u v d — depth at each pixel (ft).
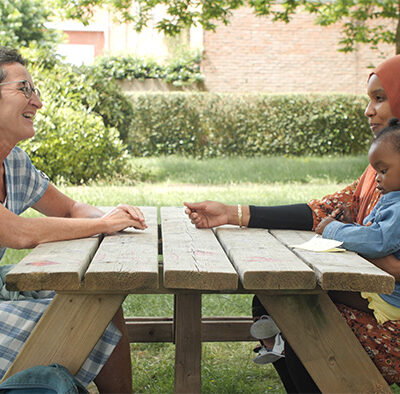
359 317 7.39
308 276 6.31
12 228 7.54
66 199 10.18
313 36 57.21
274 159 47.62
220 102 51.03
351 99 51.47
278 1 56.13
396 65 8.74
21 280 6.04
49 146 32.78
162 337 11.31
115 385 8.43
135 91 53.11
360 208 8.84
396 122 8.73
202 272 6.28
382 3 34.45
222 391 10.22
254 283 6.28
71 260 6.59
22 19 53.57
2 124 8.30
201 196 28.99
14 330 7.22
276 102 51.34
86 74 40.04
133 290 6.61
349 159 47.62
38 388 6.32
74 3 32.24
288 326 6.73
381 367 7.34
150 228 9.23
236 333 11.18
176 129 50.49
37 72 35.88
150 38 59.93
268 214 9.14
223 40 56.49
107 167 35.42
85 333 6.53
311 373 6.72
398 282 7.30
